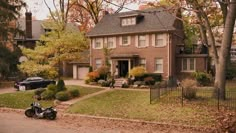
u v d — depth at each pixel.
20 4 47.06
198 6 23.95
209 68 40.91
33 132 16.50
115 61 43.16
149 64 41.28
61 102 28.41
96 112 23.80
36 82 38.59
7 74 47.75
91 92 32.72
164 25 40.12
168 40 39.72
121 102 26.61
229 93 26.31
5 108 27.45
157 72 40.66
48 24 32.25
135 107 23.98
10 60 45.75
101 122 20.44
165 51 39.94
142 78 37.88
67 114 24.05
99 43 45.62
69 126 18.86
